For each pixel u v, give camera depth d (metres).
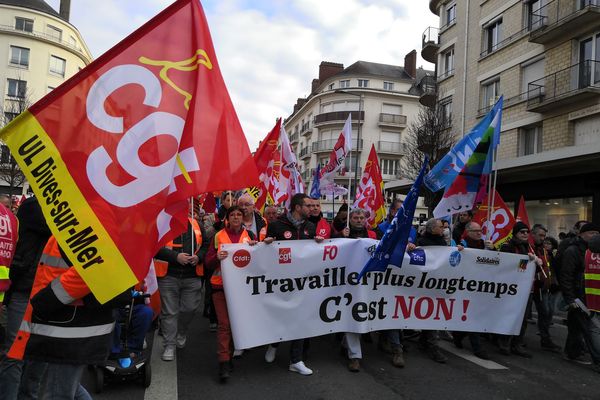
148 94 2.86
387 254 4.91
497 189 17.42
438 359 5.50
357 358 5.10
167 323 5.18
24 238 3.36
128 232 2.58
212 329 6.60
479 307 5.71
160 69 2.95
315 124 56.47
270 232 5.36
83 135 2.62
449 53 23.94
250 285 4.77
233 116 3.25
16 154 2.50
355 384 4.64
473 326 5.68
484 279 5.73
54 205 2.49
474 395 4.48
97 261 2.47
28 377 3.34
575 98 15.43
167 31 3.03
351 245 5.20
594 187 13.32
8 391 3.16
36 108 2.56
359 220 5.74
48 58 48.78
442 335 6.93
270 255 4.86
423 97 25.25
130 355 4.29
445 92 23.44
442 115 20.69
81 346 2.49
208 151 3.12
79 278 2.40
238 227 5.01
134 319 4.45
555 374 5.24
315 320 5.02
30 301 2.44
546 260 6.86
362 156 52.03
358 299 5.14
